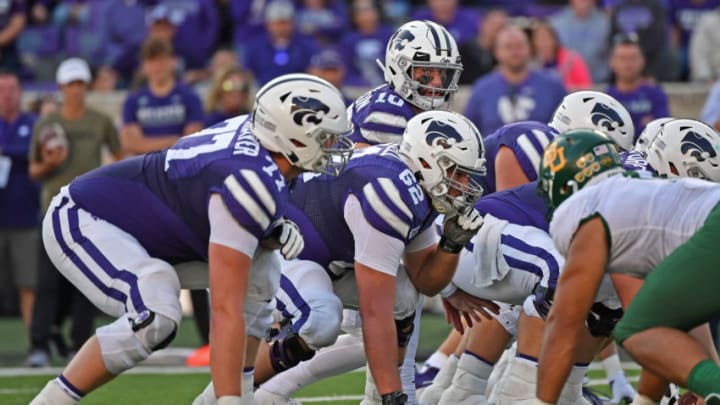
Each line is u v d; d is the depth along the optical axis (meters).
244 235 14.73
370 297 16.09
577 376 17.86
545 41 35.62
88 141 30.05
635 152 19.25
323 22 40.44
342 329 18.30
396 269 16.31
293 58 37.12
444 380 20.42
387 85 19.33
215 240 14.73
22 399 22.38
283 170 15.71
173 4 40.94
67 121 30.02
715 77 38.00
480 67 38.06
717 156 17.75
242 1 40.97
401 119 18.84
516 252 18.00
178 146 15.89
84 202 16.00
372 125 18.84
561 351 14.28
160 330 15.18
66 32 43.91
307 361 18.30
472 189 16.89
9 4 43.16
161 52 30.67
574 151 14.69
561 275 14.41
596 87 37.69
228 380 14.28
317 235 17.20
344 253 17.25
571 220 14.30
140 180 15.93
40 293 27.86
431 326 33.28
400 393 15.80
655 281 13.86
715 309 13.68
